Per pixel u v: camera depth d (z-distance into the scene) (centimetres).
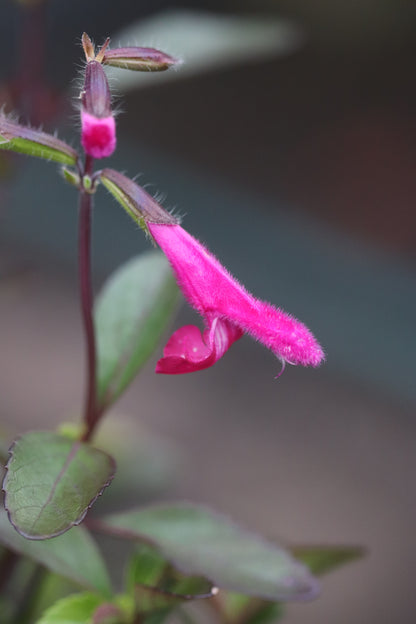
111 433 50
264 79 143
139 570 41
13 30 109
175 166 122
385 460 87
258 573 40
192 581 40
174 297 43
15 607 44
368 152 129
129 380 42
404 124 134
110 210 112
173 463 50
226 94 139
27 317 99
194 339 37
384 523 79
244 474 82
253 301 38
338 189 122
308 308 103
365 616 69
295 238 114
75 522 36
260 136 131
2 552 43
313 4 142
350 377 97
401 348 99
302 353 38
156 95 135
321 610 69
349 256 111
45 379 91
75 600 40
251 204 117
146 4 129
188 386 93
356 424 91
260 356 99
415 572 73
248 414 91
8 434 48
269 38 51
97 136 36
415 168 125
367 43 143
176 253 38
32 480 37
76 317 101
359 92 140
